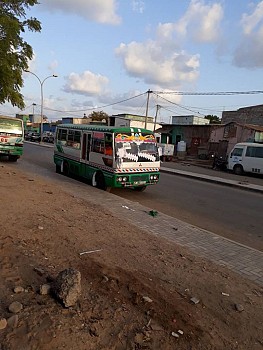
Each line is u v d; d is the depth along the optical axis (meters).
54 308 2.81
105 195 10.01
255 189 14.82
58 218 5.95
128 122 44.16
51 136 49.38
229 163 22.97
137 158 10.63
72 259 4.06
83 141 12.38
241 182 17.03
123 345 2.50
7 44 9.84
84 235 5.14
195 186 14.86
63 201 7.69
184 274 4.19
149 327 2.77
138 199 10.53
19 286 3.09
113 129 10.45
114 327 2.69
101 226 5.89
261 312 3.50
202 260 4.96
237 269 4.89
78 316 2.75
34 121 85.25
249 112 38.97
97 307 2.94
